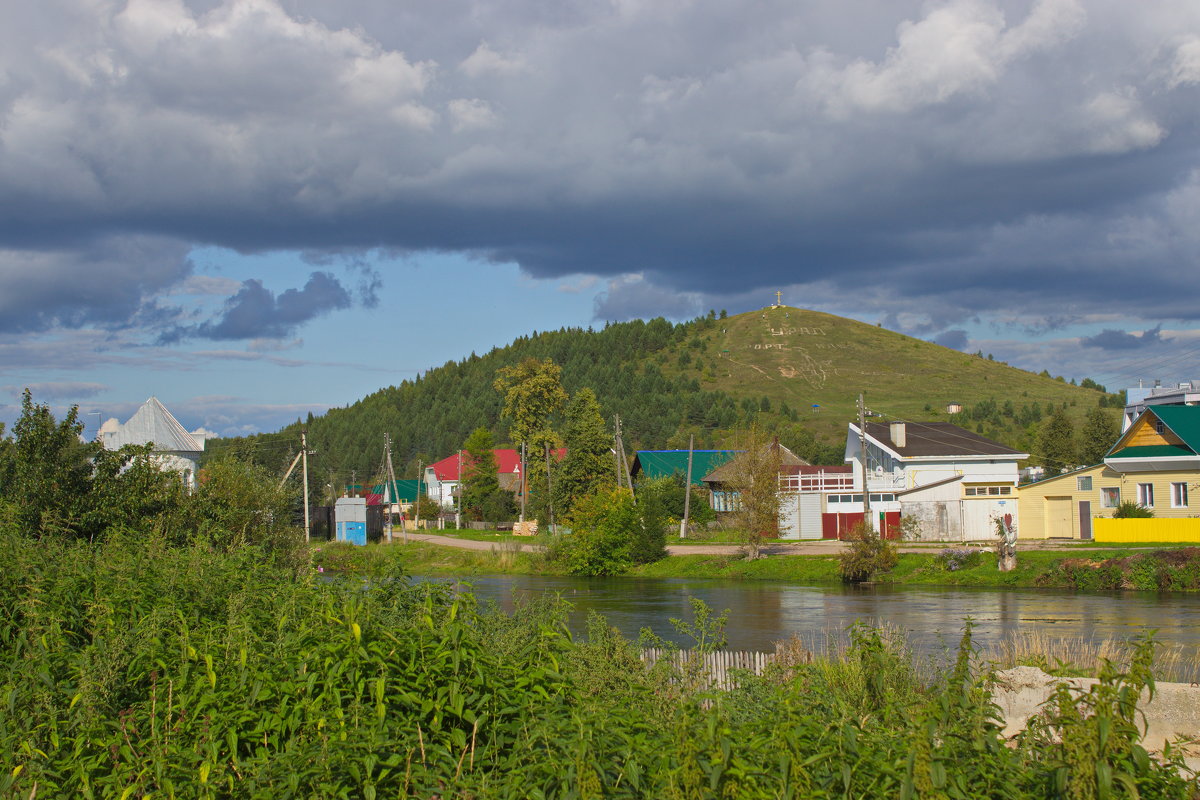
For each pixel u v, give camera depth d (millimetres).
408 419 181500
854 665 10500
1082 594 32469
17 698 7480
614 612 31422
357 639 6898
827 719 6871
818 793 5254
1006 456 59406
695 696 7270
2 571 10273
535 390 87750
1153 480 44812
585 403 73625
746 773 5320
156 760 6168
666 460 80250
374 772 6031
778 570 44000
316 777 5812
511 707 6707
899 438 60312
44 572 10336
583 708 6438
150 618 8406
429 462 150875
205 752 6270
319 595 9461
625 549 49969
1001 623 25172
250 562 12617
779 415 157375
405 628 7668
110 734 6957
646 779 5719
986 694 6559
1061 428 81875
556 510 72125
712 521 66875
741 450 49094
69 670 8008
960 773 5445
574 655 8922
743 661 14531
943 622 25844
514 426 89188
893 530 51688
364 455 150000
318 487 101938
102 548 15172
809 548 50344
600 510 51125
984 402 155250
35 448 19781
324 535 74562
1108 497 46688
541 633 8039
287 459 82312
